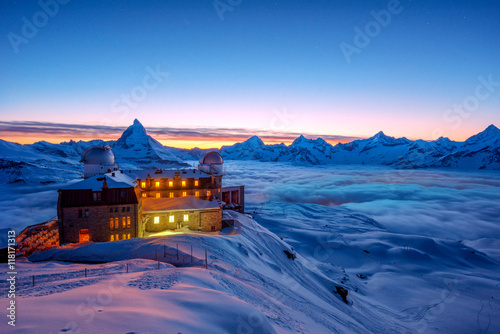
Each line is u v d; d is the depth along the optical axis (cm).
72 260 2969
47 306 1127
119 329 903
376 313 4512
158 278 1777
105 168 6500
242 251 3759
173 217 4700
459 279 7119
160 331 916
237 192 7481
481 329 4653
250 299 1845
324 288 4294
